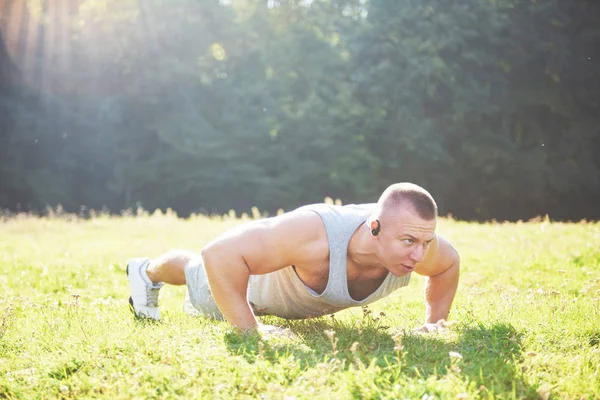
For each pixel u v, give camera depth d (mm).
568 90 34906
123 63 34844
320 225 4422
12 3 34312
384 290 4648
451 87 33875
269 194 34844
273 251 4359
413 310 5797
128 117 35812
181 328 4762
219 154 34312
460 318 5188
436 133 34406
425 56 34094
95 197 36312
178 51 35500
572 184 34406
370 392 3459
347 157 34500
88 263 9414
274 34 37219
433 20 34406
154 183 36031
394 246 4172
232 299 4395
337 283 4430
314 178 35438
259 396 3537
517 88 34906
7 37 34438
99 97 35594
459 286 7293
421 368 3863
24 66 34750
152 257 10359
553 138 35688
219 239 4426
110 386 3688
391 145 34781
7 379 3967
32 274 8398
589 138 35031
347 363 3961
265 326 4543
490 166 34281
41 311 5750
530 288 6902
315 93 35562
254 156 35188
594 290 6480
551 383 3811
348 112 34750
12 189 35500
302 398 3428
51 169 35844
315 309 4863
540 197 34969
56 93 35312
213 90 35594
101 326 4953
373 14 35031
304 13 37781
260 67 36562
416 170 34781
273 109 35219
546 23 34500
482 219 36250
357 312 5664
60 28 35000
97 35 35188
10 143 34906
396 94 33938
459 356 3676
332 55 35719
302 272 4551
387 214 4168
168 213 18391
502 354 4172
